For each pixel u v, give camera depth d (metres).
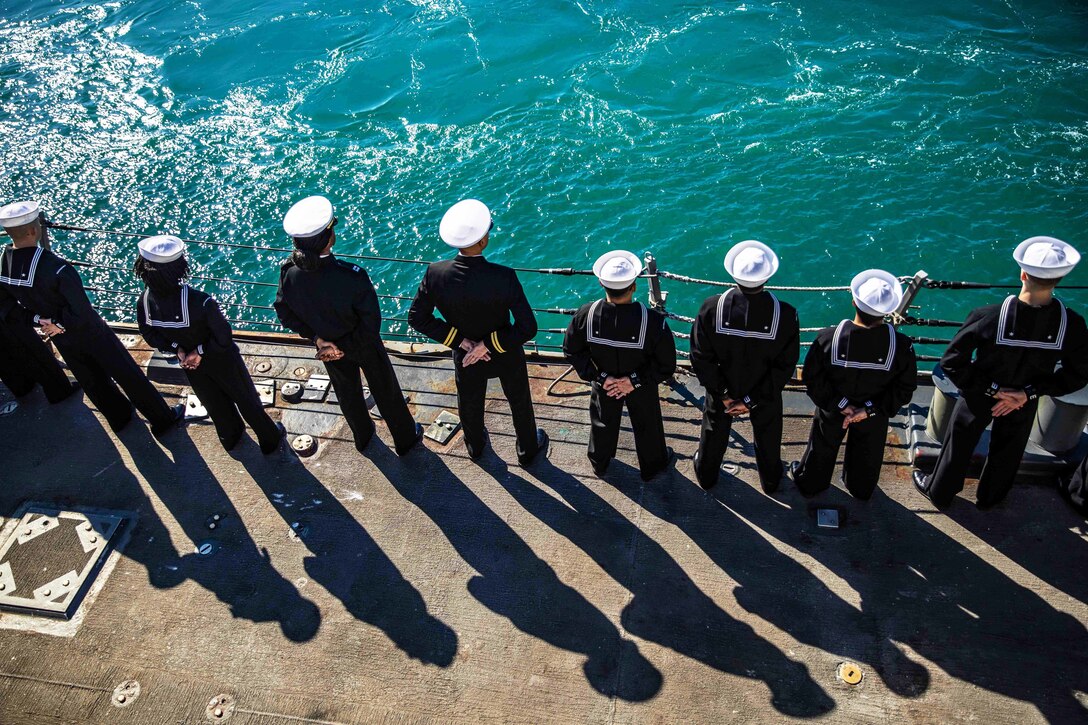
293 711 4.11
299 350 6.48
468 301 4.43
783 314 4.16
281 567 4.81
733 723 3.91
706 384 4.48
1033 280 3.77
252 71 27.62
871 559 4.62
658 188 19.70
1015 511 4.80
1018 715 3.87
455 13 29.64
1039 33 23.77
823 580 4.52
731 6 27.33
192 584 4.75
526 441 5.26
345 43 28.77
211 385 5.17
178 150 23.33
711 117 22.14
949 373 4.22
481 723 3.99
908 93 21.84
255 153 22.91
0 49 31.05
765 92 22.88
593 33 27.02
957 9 25.62
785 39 25.14
